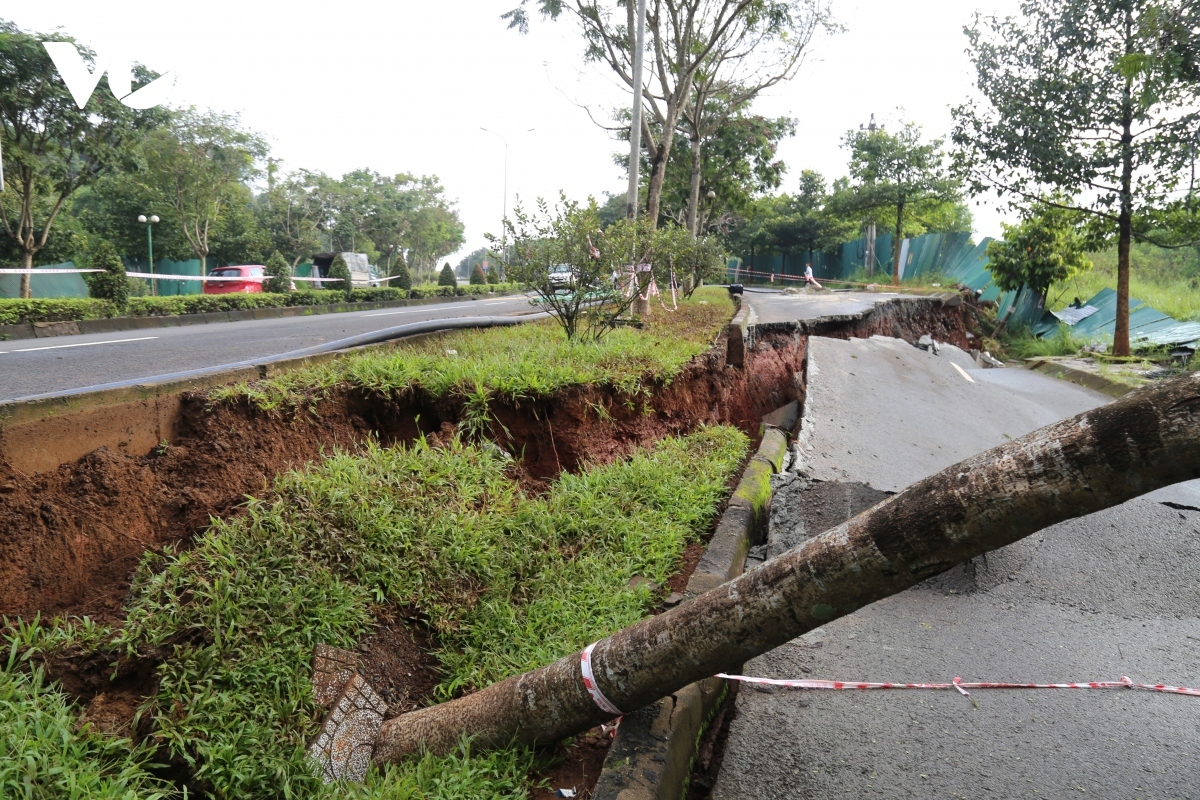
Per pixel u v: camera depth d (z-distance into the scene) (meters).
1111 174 14.43
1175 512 5.81
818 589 2.34
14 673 2.62
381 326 12.45
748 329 10.23
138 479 3.61
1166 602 4.77
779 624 2.41
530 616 3.76
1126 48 13.43
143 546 3.44
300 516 3.48
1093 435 1.98
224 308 18.75
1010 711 3.57
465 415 5.14
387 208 49.84
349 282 24.59
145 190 27.50
